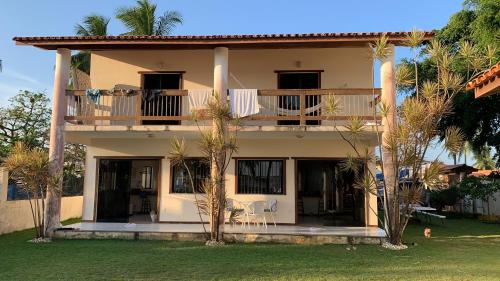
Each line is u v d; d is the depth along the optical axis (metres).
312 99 12.86
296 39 10.59
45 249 8.91
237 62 13.36
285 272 6.73
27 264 7.34
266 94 10.94
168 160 13.24
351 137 11.62
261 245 9.70
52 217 10.59
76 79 12.45
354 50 13.07
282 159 12.98
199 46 11.02
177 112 13.18
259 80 13.27
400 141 9.26
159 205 13.10
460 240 10.74
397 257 8.12
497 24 16.38
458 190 19.70
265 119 10.74
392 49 10.51
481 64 9.43
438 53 9.76
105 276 6.45
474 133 20.25
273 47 11.20
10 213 11.96
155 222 12.96
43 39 10.80
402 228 9.53
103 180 13.59
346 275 6.53
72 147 22.95
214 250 8.85
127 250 8.80
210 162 10.04
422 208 16.11
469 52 9.70
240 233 10.26
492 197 18.53
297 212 12.75
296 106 12.88
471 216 19.02
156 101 13.27
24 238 10.72
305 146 12.98
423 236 11.69
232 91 10.96
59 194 10.77
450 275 6.51
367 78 12.95
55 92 10.99
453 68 12.64
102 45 11.02
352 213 13.57
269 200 12.79
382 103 9.62
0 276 6.46
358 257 8.09
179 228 11.43
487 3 16.39
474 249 9.17
